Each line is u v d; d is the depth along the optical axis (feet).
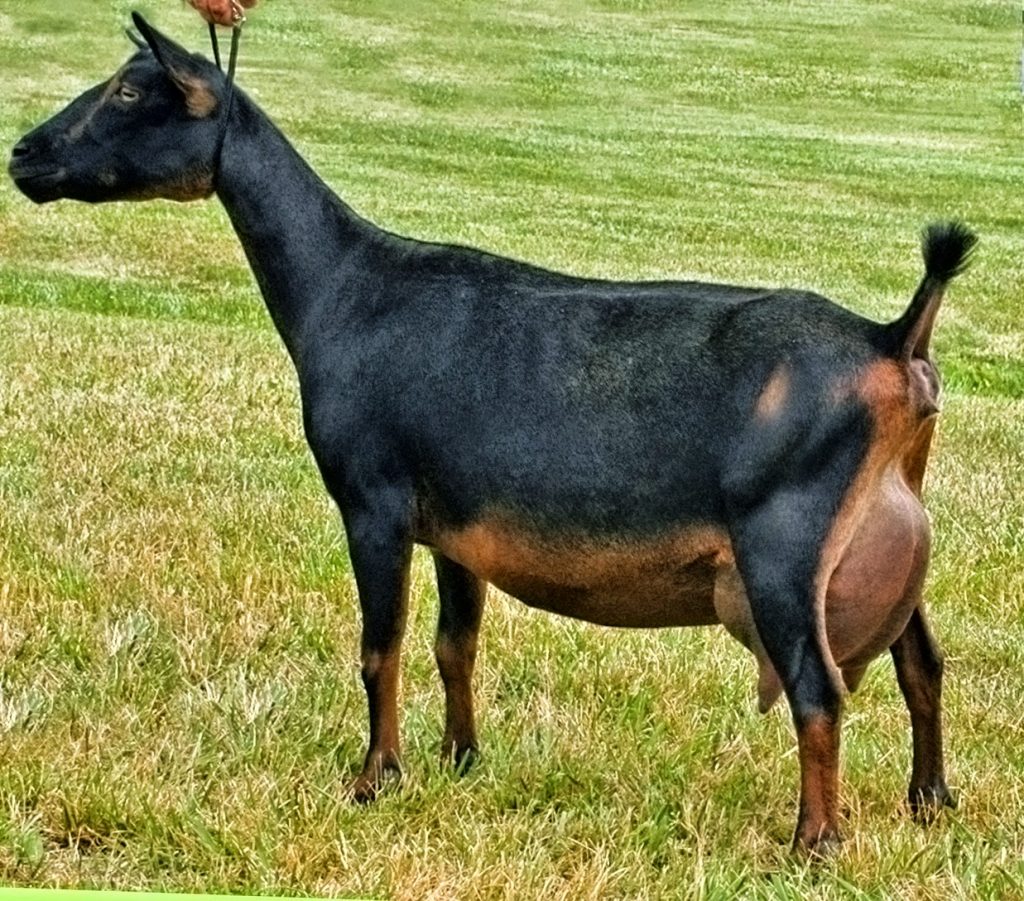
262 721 18.58
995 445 32.83
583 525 15.34
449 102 116.06
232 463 28.63
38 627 20.92
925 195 89.45
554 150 99.96
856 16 160.25
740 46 144.66
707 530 15.01
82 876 15.51
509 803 17.12
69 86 107.45
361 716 18.99
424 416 15.97
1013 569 24.93
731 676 20.53
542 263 63.46
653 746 18.26
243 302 53.11
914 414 14.74
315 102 111.86
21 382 33.86
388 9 149.18
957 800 16.98
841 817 16.34
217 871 15.53
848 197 88.22
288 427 31.42
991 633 22.30
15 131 91.20
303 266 16.92
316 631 21.39
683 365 15.10
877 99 125.90
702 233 73.92
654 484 15.06
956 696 20.13
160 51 16.78
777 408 14.60
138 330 41.68
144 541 24.30
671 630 22.04
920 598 15.76
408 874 15.33
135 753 17.60
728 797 17.25
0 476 27.17
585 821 16.44
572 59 135.54
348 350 16.42
